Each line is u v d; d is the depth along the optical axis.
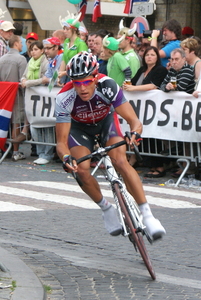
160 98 12.29
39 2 24.27
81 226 8.29
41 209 9.38
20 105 14.98
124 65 12.86
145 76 12.69
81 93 6.01
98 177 12.95
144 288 5.57
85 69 5.86
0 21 17.62
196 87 11.94
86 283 5.69
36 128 14.67
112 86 6.17
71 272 6.04
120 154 6.32
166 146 12.72
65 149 6.15
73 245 7.30
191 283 5.79
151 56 12.43
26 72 14.70
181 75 12.05
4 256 6.33
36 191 10.96
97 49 13.98
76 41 13.37
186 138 11.93
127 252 7.00
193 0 24.17
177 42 13.45
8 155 15.96
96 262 6.50
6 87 14.77
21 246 7.06
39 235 7.73
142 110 12.57
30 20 26.75
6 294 4.95
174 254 6.94
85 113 6.30
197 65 11.98
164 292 5.45
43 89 14.24
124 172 6.25
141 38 14.62
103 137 6.53
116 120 6.61
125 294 5.37
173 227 8.38
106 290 5.48
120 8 26.61
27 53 17.17
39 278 5.78
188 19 24.22
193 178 12.53
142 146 13.10
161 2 24.77
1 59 15.17
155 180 12.78
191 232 8.10
